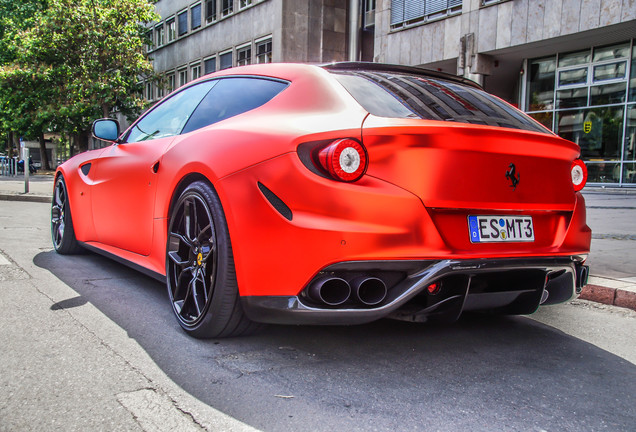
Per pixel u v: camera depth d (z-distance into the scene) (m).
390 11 19.19
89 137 32.97
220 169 2.54
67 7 27.81
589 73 15.80
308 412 1.92
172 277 2.95
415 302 2.42
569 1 14.33
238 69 3.24
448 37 17.28
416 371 2.34
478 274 2.38
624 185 15.18
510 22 15.61
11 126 32.50
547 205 2.56
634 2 13.14
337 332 2.82
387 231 2.16
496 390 2.18
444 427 1.85
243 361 2.39
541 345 2.76
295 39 24.59
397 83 2.79
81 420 1.81
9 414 1.84
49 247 5.20
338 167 2.15
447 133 2.24
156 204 3.14
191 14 31.78
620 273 4.13
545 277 2.55
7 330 2.70
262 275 2.32
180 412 1.89
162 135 3.50
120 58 28.98
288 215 2.25
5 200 11.44
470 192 2.31
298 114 2.54
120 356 2.40
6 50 32.84
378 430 1.81
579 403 2.08
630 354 2.67
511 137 2.38
